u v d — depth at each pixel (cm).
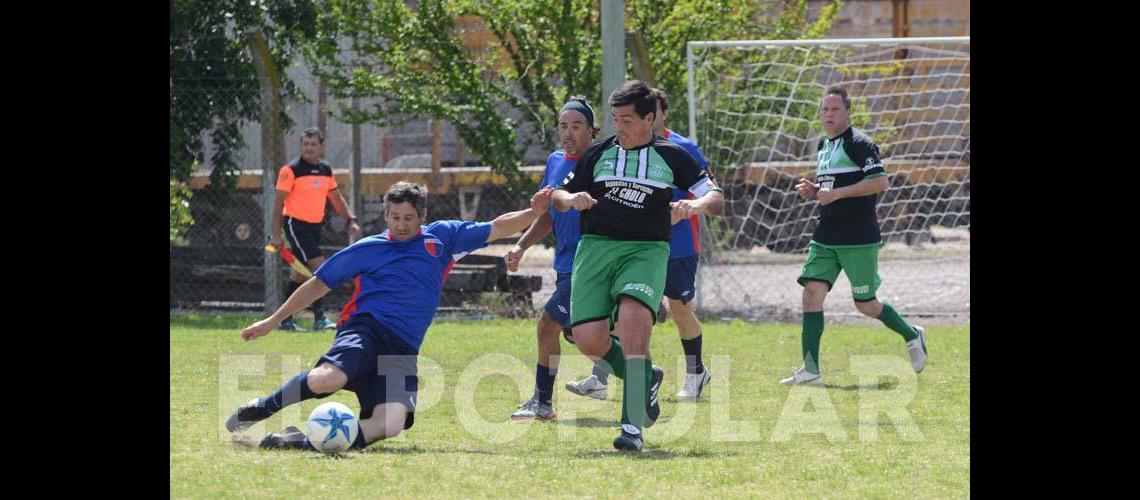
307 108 4903
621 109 1717
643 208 1716
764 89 4344
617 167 1731
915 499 1402
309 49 4109
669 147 1734
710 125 4181
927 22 5944
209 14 3978
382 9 4012
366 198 5069
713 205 1694
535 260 5141
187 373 2480
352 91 4141
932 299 4272
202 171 4588
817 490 1442
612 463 1600
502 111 4322
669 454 1686
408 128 5134
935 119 5297
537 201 1794
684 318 2278
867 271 2556
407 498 1377
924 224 5366
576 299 1744
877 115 5003
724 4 4144
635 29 4059
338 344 1712
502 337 3225
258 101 4016
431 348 2969
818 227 2575
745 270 5047
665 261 1747
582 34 4044
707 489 1442
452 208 4972
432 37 4016
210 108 4016
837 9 4578
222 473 1506
